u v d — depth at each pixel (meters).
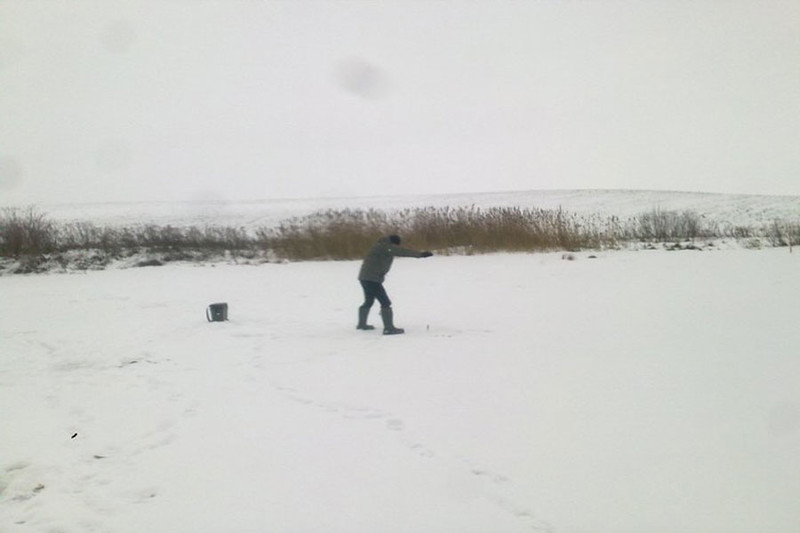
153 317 12.09
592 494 4.14
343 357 8.22
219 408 6.30
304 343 9.23
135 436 5.65
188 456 5.14
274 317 11.74
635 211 39.94
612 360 7.37
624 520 3.80
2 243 23.98
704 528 3.66
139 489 4.61
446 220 24.73
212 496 4.43
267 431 5.59
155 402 6.59
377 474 4.62
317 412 6.03
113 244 26.31
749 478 4.23
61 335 10.50
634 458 4.62
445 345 8.64
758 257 18.22
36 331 10.95
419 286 14.98
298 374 7.44
